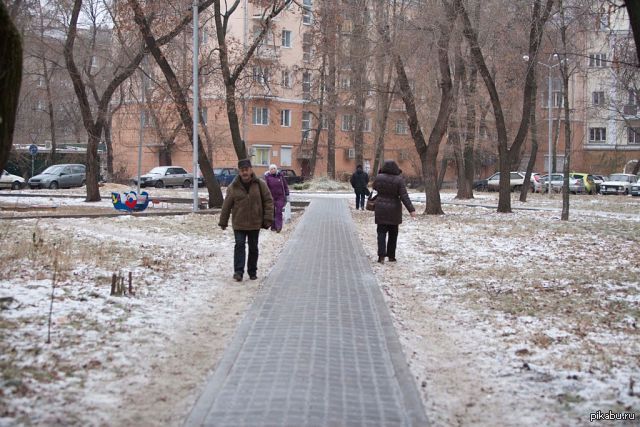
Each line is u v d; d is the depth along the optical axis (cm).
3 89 568
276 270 1227
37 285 950
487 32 2770
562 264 1348
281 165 6366
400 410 537
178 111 2748
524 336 778
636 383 609
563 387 602
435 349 739
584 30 2002
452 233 1948
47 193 4053
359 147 5084
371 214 2773
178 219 2259
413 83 3522
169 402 556
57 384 570
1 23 556
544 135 6212
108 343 704
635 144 6512
